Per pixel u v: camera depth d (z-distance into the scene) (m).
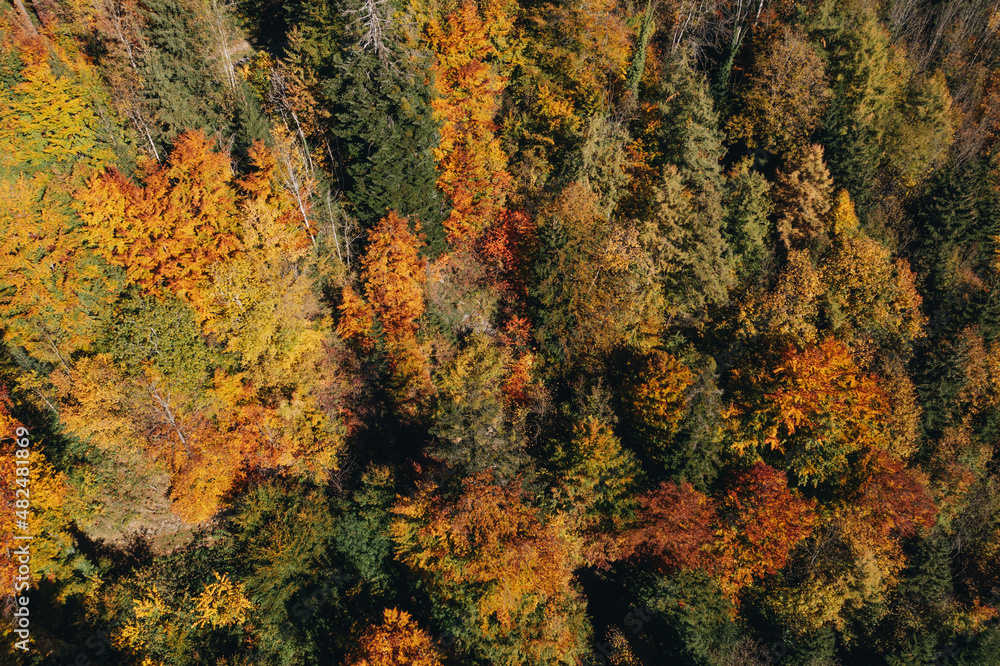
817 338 45.19
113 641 29.98
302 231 38.47
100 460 34.12
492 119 48.59
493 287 44.75
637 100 49.78
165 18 38.88
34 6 41.28
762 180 46.19
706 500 38.00
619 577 39.00
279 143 36.56
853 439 42.69
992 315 49.53
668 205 43.56
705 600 36.34
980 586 44.69
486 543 31.47
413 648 29.81
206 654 30.67
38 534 30.30
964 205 51.38
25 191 31.89
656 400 38.44
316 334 37.00
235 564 33.31
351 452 37.53
